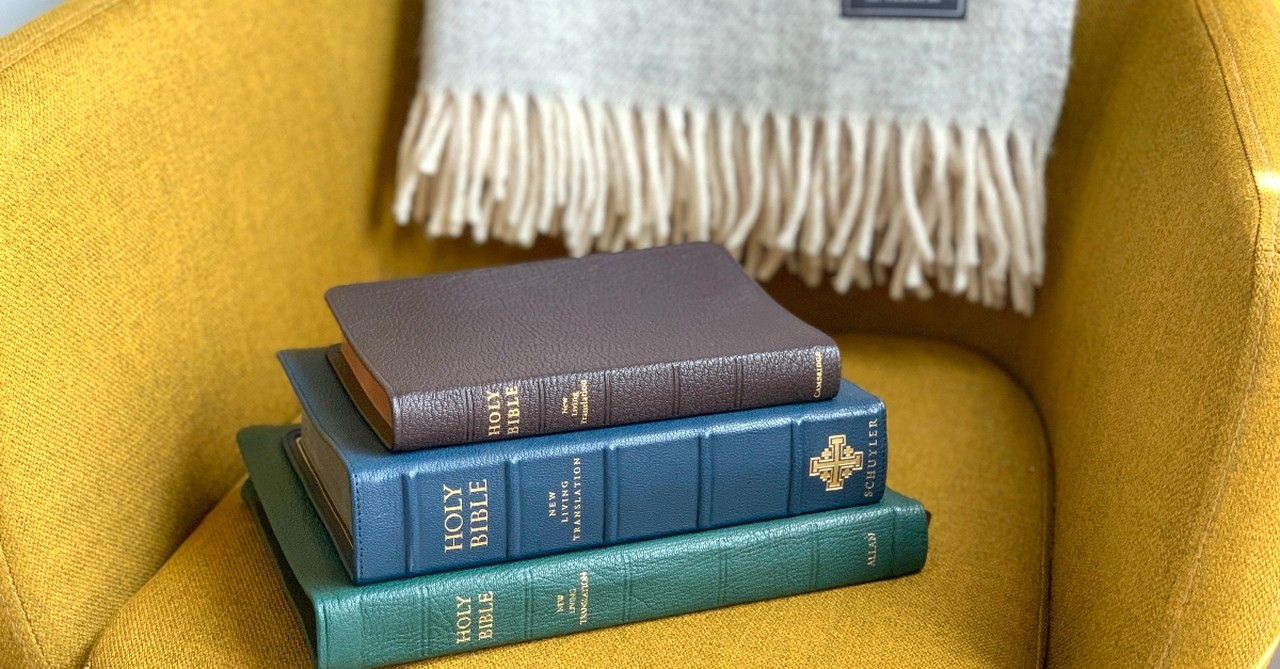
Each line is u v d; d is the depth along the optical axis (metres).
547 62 0.87
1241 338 0.51
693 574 0.59
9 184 0.56
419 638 0.55
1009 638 0.59
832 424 0.62
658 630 0.59
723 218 0.91
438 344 0.60
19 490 0.56
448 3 0.86
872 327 0.96
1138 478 0.56
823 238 0.89
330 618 0.53
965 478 0.73
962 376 0.87
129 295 0.64
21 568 0.57
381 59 0.91
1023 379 0.90
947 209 0.86
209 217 0.71
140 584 0.64
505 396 0.56
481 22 0.86
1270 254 0.52
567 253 0.97
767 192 0.89
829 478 0.62
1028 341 0.90
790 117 0.87
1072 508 0.66
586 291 0.68
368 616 0.54
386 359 0.58
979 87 0.83
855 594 0.62
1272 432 0.49
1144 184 0.68
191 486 0.70
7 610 0.57
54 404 0.58
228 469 0.74
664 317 0.65
